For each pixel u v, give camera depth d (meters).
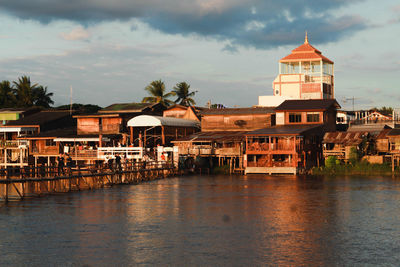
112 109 100.75
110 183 63.72
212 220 36.34
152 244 28.75
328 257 26.00
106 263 25.06
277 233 31.66
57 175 57.06
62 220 36.31
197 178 73.06
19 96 138.75
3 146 93.75
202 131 94.94
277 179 68.31
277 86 111.25
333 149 80.56
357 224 34.56
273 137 80.19
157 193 53.56
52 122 100.31
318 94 107.62
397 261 25.22
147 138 90.38
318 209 41.31
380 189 54.94
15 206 43.50
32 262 25.23
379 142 78.75
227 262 25.19
